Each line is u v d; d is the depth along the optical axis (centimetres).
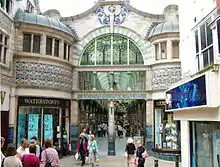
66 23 2169
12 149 639
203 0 949
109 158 1744
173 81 1919
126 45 2142
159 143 1969
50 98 1825
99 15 2159
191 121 1083
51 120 1850
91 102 2628
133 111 2895
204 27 935
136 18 2144
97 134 3009
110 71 2095
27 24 1745
